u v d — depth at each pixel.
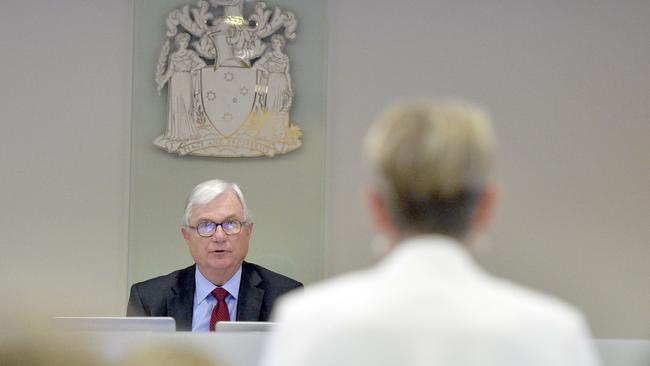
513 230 11.94
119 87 11.86
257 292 8.87
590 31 12.04
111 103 11.86
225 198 8.89
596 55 12.02
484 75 11.98
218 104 11.70
